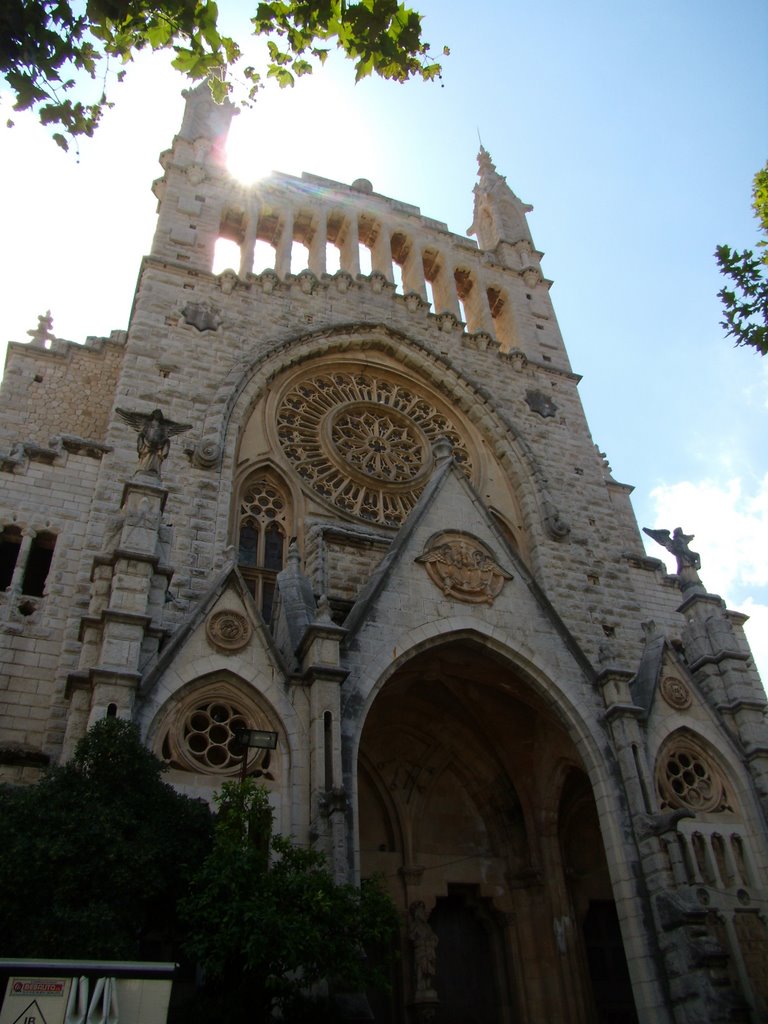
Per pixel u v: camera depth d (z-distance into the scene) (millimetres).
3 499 25125
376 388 36281
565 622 31141
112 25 13031
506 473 35781
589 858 27125
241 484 29516
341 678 19938
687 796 24000
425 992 22922
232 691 19422
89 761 15352
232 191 39625
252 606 20672
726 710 26406
